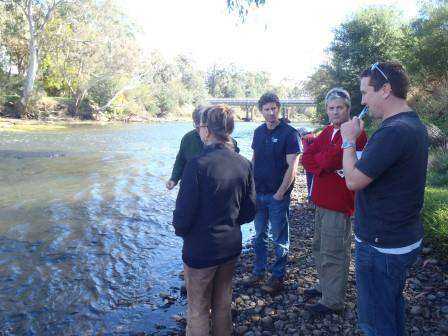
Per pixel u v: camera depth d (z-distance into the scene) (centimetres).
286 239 442
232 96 10938
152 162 1634
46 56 4412
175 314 427
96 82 4903
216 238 294
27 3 3919
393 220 243
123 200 959
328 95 376
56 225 741
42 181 1179
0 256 580
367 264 253
